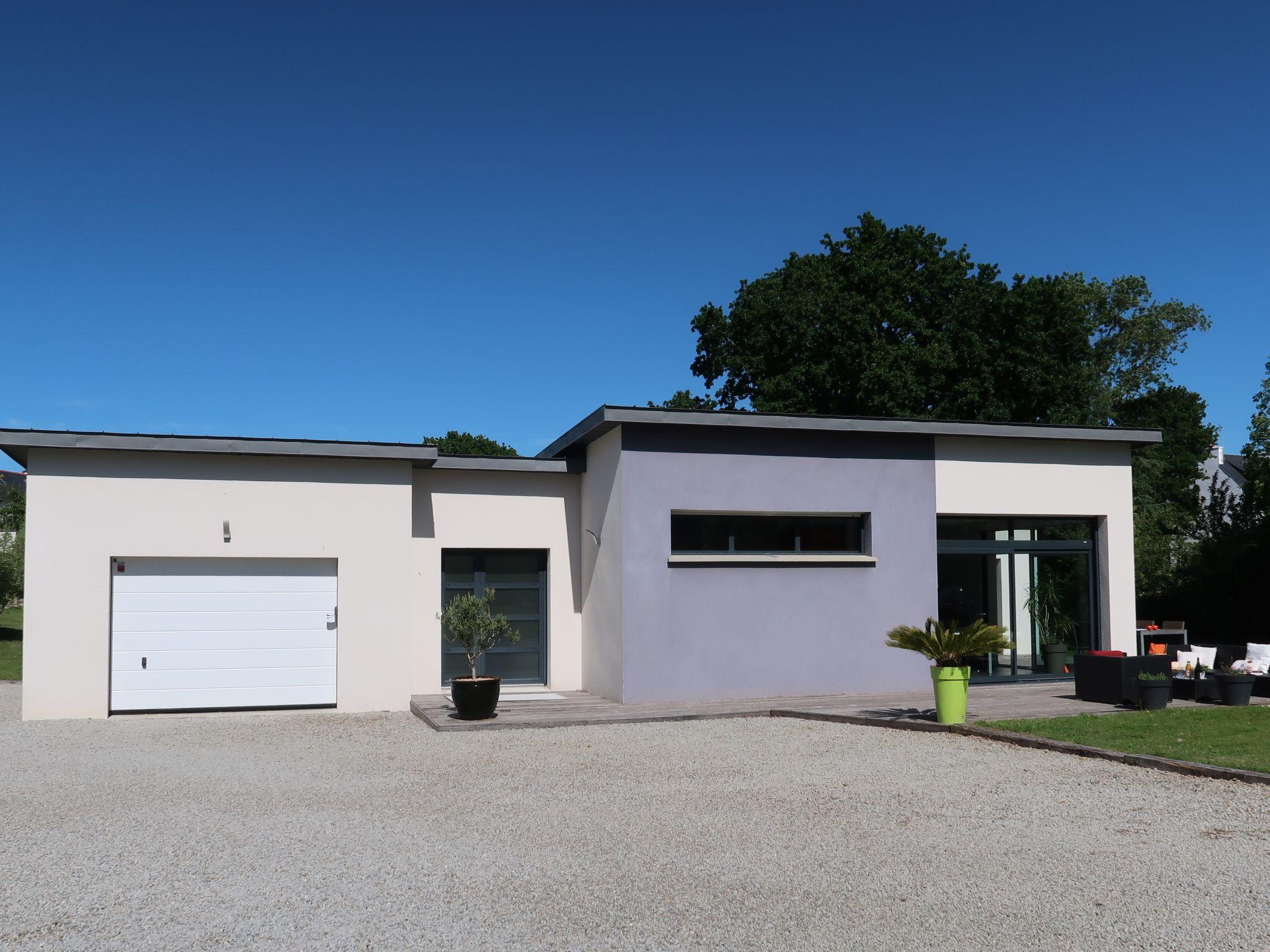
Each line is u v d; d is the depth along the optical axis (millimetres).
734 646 15523
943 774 9602
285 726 13398
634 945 5270
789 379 31500
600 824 7758
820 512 16094
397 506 15328
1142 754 10141
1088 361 34438
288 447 14656
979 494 16922
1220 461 50312
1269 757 9875
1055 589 17609
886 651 16234
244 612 14820
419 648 16672
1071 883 6195
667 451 15383
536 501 17406
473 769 10133
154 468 14398
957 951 5148
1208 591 25891
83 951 5223
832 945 5238
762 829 7562
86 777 9812
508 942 5320
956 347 32562
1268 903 5785
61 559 14016
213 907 5867
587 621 17047
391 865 6695
